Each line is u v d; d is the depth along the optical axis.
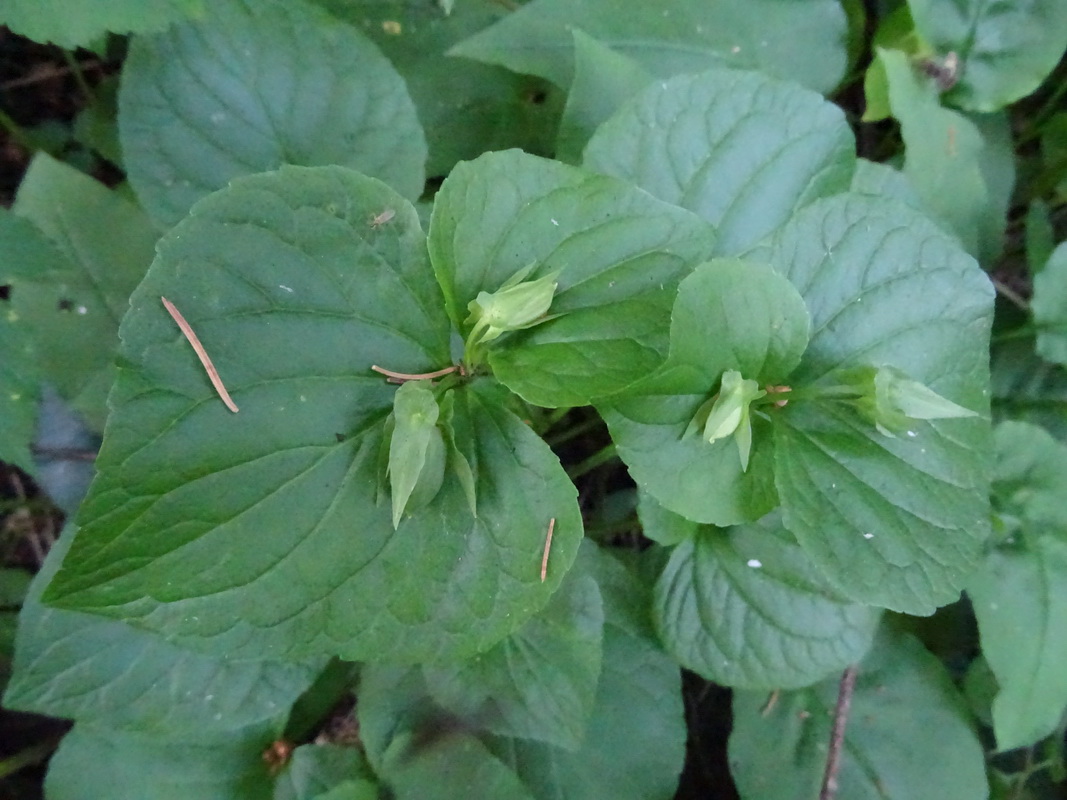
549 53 0.23
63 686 0.19
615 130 0.19
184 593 0.15
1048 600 0.21
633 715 0.21
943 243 0.18
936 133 0.23
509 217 0.16
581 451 0.25
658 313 0.16
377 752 0.20
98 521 0.14
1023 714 0.21
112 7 0.19
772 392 0.17
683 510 0.16
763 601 0.20
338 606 0.15
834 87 0.24
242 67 0.20
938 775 0.22
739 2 0.23
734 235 0.20
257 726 0.21
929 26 0.23
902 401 0.16
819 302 0.18
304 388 0.15
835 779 0.22
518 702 0.20
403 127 0.21
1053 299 0.23
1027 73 0.24
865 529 0.16
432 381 0.16
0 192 0.26
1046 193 0.27
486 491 0.16
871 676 0.23
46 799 0.20
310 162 0.21
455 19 0.24
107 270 0.21
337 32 0.21
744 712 0.22
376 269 0.15
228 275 0.15
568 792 0.21
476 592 0.16
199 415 0.14
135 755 0.21
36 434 0.21
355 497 0.15
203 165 0.21
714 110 0.20
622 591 0.21
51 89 0.26
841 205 0.18
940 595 0.16
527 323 0.15
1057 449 0.22
